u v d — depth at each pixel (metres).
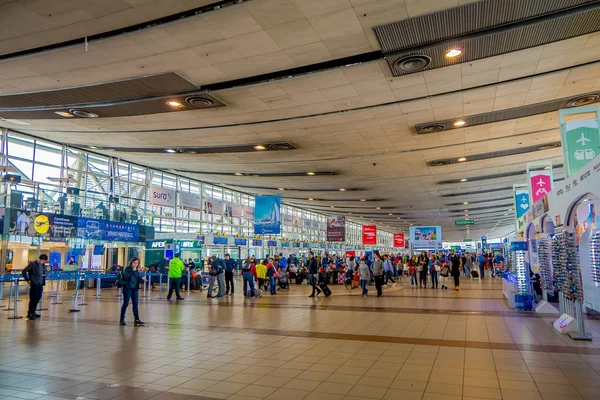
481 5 6.25
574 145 8.20
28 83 9.52
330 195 30.36
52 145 18.14
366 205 36.56
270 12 6.50
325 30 7.08
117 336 7.50
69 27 6.99
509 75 9.08
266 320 9.28
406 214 44.81
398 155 17.03
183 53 7.96
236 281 24.73
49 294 15.86
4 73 8.94
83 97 10.42
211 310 11.09
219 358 5.86
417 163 18.69
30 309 9.68
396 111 11.45
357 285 18.55
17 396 4.27
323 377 4.92
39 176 17.48
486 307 11.30
